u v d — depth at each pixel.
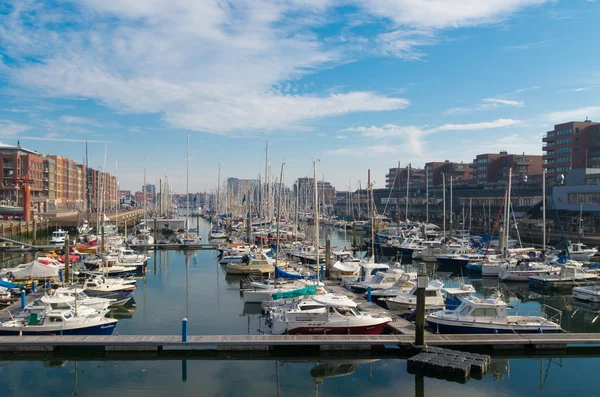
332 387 25.67
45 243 92.88
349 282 48.19
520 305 45.59
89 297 38.62
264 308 40.12
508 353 30.09
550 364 28.97
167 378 26.42
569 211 100.25
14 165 138.12
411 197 193.62
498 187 154.50
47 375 26.77
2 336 29.69
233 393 24.81
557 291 52.47
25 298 37.44
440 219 152.00
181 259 74.88
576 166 134.75
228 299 45.69
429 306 39.34
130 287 45.38
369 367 28.36
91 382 25.88
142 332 34.44
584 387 25.88
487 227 112.31
